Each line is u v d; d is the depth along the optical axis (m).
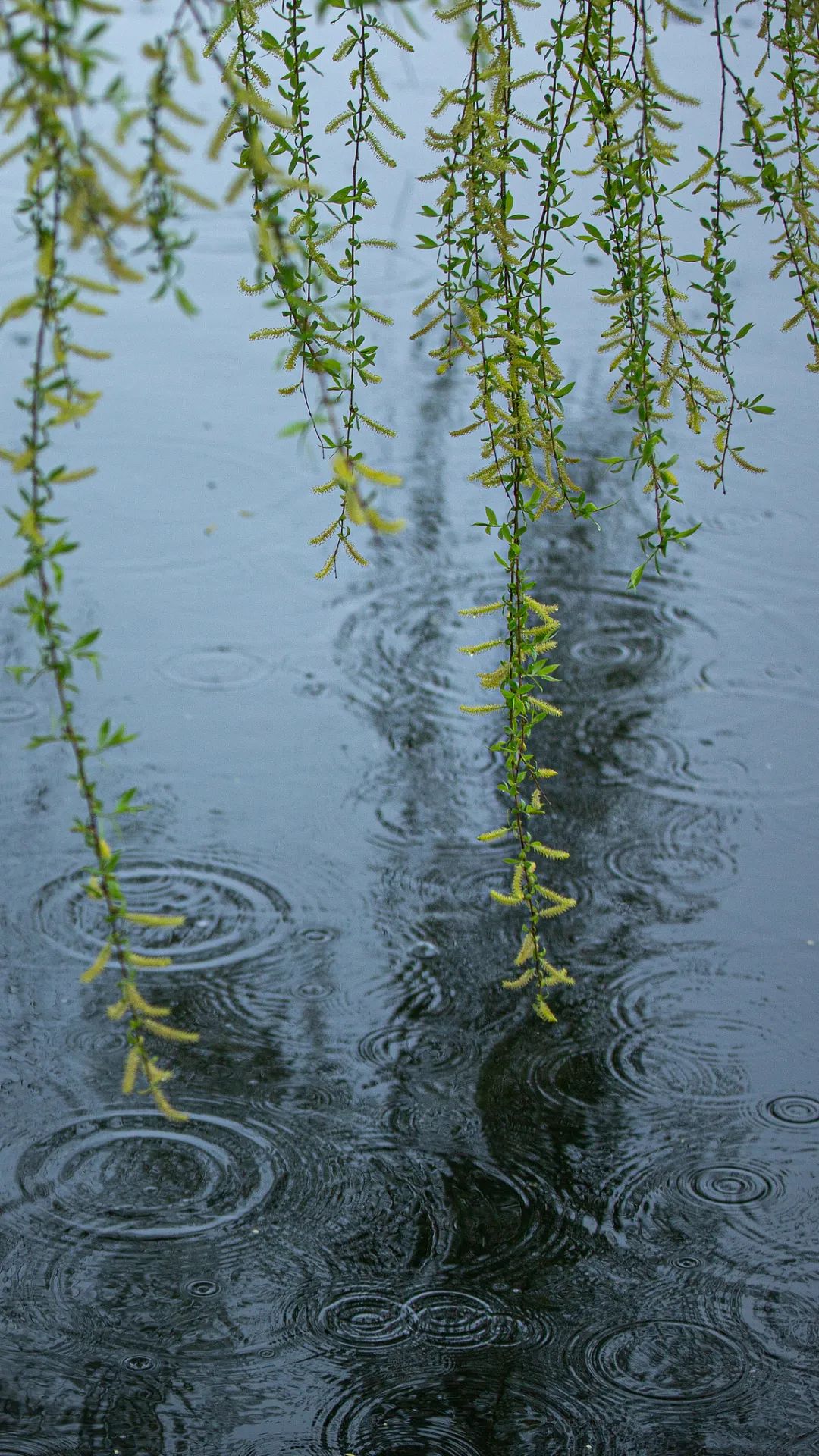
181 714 4.74
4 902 3.98
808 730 4.82
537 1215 3.21
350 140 1.77
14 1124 3.37
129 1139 3.34
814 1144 3.38
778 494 6.18
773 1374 2.88
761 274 7.84
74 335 7.09
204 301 7.52
